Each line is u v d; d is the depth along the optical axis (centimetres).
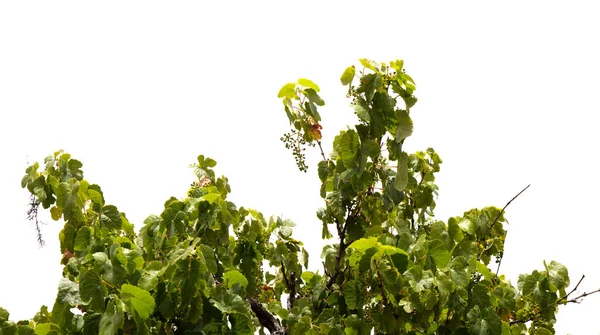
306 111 683
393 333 577
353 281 573
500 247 714
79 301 556
